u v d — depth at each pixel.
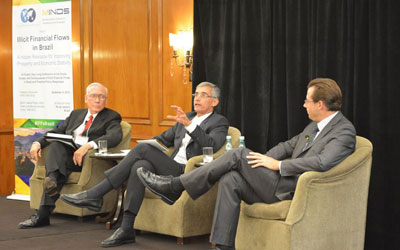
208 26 5.10
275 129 4.70
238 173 3.60
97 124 5.20
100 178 5.01
